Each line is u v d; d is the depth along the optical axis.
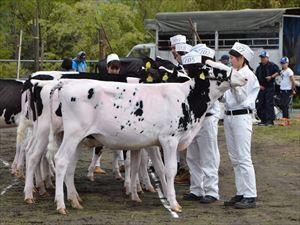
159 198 10.98
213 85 9.92
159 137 9.84
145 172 11.55
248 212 9.91
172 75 10.44
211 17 26.25
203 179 10.70
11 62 28.92
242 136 9.94
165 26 26.70
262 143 17.48
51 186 11.68
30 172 10.45
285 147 16.86
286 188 12.03
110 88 9.68
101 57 21.75
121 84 9.78
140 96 9.77
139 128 9.74
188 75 10.15
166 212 9.87
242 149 9.99
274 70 20.70
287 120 21.23
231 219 9.45
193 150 10.70
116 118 9.66
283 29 26.17
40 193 11.17
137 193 11.14
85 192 11.45
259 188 12.01
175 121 9.79
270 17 25.67
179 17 26.55
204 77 9.91
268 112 20.91
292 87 22.11
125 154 11.16
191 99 9.95
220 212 9.89
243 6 34.59
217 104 10.52
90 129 9.65
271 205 10.48
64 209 9.70
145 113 9.74
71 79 9.86
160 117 9.77
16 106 13.09
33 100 10.40
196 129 10.12
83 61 18.56
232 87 9.85
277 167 14.31
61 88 9.68
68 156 9.64
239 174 10.23
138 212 9.84
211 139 10.48
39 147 10.37
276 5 33.56
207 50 10.47
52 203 10.47
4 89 13.16
